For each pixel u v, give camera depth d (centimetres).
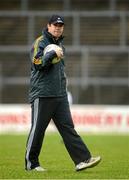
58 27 2873
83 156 2947
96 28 10381
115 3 10938
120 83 9281
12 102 9169
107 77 9469
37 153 2995
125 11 10794
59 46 2941
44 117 2947
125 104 9175
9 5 11025
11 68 9625
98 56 9688
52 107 2945
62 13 10325
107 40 10250
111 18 10444
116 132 8012
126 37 10231
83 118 8038
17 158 3978
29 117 8000
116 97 9169
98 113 8038
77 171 2973
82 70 9356
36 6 11125
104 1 11088
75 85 9112
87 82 9156
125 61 9700
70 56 9644
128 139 6569
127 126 8038
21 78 9338
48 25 2903
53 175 2814
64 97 2962
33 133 2953
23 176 2775
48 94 2920
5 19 10550
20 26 10475
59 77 2936
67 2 11038
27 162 2998
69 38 10231
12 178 2695
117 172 3016
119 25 10369
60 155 4300
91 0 11106
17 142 5866
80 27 10406
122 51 9806
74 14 10294
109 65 9619
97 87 9156
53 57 2831
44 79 2919
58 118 2964
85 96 9038
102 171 3059
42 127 2958
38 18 10475
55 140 6300
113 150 4897
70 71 9356
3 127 8012
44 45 2878
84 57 9612
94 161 2938
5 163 3578
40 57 2856
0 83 9231
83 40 10294
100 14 10338
